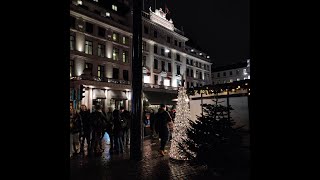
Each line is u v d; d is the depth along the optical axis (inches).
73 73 1168.8
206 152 212.7
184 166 280.7
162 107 363.6
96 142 357.7
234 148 209.2
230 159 214.1
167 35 1791.3
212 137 209.3
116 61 1387.8
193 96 565.6
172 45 1824.6
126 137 458.3
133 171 261.4
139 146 324.2
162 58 1717.5
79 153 371.9
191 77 2039.9
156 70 1644.9
